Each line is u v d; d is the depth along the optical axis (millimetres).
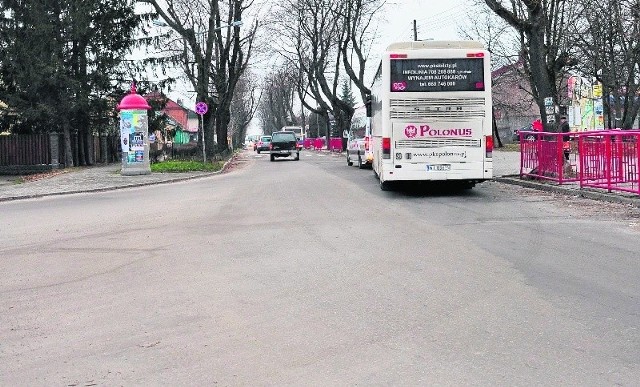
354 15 48500
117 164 41750
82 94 35750
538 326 5809
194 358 5273
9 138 35312
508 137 68375
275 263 8891
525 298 6727
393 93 16406
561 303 6508
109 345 5664
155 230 12297
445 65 16328
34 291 7797
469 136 16406
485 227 11391
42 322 6453
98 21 37062
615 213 12602
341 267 8484
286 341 5617
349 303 6762
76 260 9648
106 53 37750
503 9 19719
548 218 12297
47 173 32219
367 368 4930
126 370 5055
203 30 39625
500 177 20469
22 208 17844
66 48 36156
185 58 38688
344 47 48625
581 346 5273
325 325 6035
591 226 11195
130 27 38625
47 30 34031
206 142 38656
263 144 80625
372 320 6145
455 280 7574
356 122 33656
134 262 9312
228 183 24141
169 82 40000
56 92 35344
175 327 6117
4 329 6262
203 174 29594
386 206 14883
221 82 41750
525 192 17156
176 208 15898
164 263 9156
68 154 36562
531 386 4508
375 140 22109
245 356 5281
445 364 4961
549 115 19438
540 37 19547
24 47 33875
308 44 58969
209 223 12961
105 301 7184
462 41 16344
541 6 19422
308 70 61531
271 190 20094
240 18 42156
